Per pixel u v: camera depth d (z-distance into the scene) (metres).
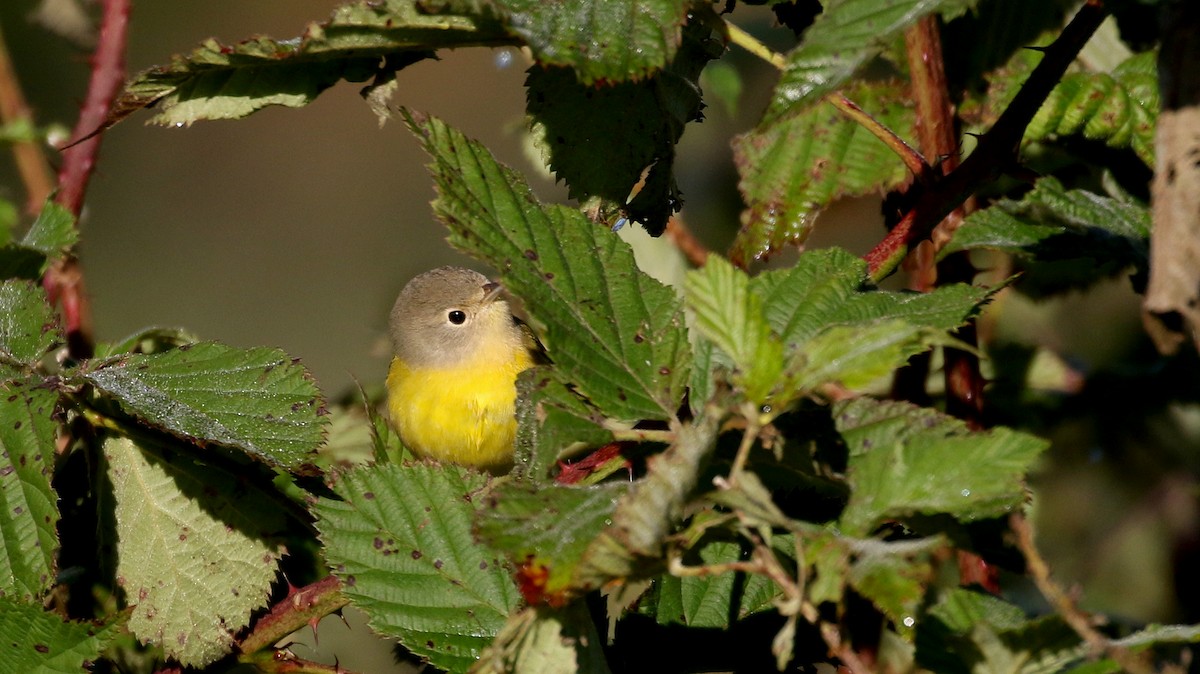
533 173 4.62
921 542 3.06
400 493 4.25
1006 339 4.45
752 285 4.16
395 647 4.35
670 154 4.36
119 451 4.36
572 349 3.83
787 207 4.37
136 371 4.34
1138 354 4.45
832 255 4.25
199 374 4.34
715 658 4.23
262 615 4.37
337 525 4.22
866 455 3.40
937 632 3.49
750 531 3.20
